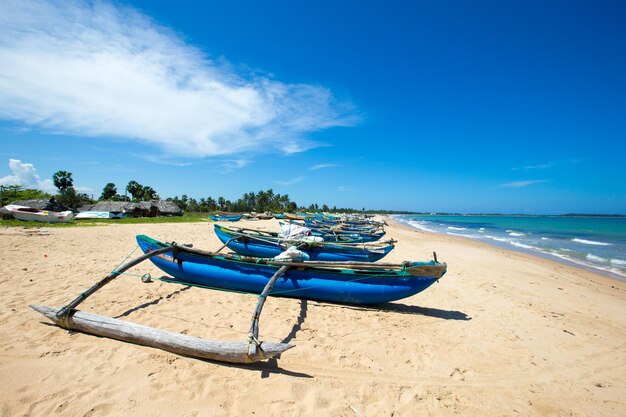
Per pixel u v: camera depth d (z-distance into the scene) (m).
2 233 13.95
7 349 4.09
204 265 7.11
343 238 17.02
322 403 3.52
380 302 6.57
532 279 11.24
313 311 6.24
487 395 4.00
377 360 4.56
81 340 4.46
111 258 9.80
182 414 3.17
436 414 3.54
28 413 3.05
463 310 7.09
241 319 5.61
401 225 51.94
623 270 14.51
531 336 5.90
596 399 4.11
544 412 3.77
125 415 3.11
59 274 7.65
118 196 68.81
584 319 7.11
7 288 6.40
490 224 67.38
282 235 12.91
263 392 3.61
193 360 4.12
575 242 27.05
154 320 5.34
